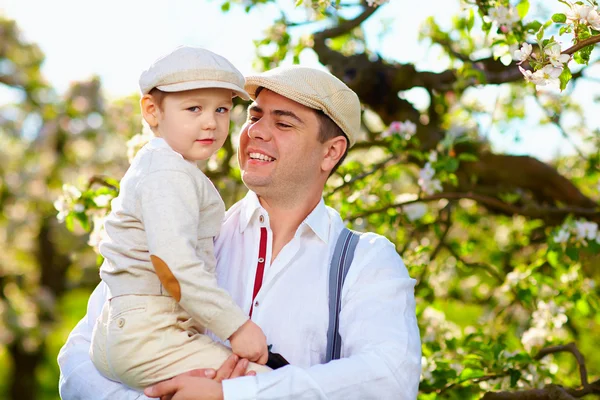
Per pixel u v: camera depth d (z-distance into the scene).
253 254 2.60
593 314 4.42
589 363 5.50
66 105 9.56
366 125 5.07
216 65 2.26
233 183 4.77
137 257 2.21
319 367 2.23
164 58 2.29
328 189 4.32
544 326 4.20
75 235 10.44
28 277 10.85
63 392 2.50
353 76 4.65
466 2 3.66
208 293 2.13
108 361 2.25
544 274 4.52
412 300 2.50
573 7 2.60
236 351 2.19
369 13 4.33
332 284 2.48
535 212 4.42
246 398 2.14
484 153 4.80
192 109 2.27
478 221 5.31
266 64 4.39
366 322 2.38
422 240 4.98
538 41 2.63
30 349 10.96
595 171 4.98
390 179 4.70
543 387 3.75
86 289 11.14
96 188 4.40
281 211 2.62
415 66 4.70
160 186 2.17
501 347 3.73
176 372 2.19
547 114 5.05
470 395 3.89
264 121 2.56
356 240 2.58
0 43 10.23
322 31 4.38
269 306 2.50
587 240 4.08
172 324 2.21
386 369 2.26
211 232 2.34
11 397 11.39
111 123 9.33
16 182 9.87
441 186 4.47
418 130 4.76
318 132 2.57
